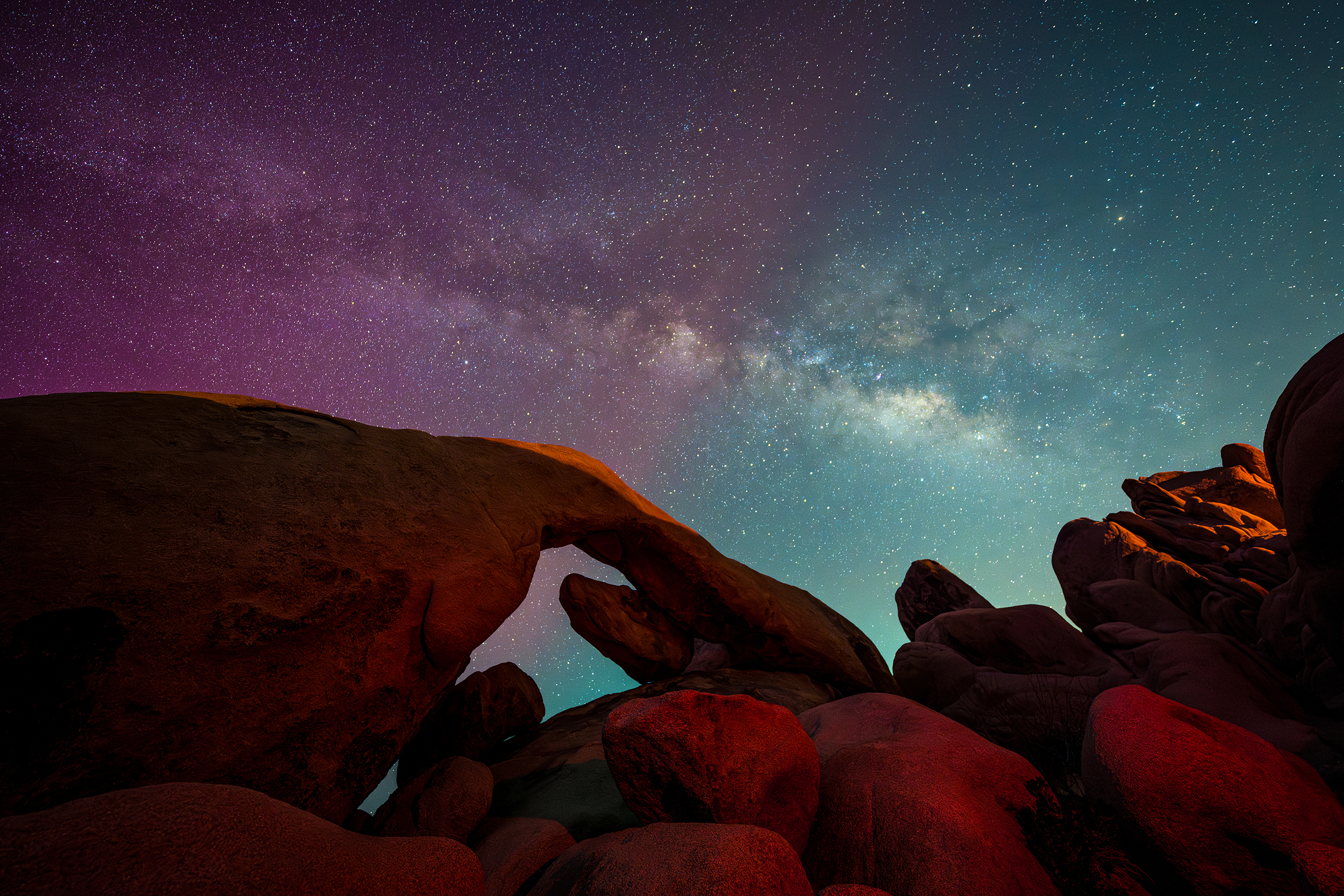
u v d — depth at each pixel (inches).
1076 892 108.7
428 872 70.1
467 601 142.3
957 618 257.8
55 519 94.5
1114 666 221.6
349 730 117.0
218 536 109.3
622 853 98.0
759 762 113.6
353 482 140.3
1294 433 161.0
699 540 252.5
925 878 101.0
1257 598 223.1
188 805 59.7
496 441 210.2
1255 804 103.7
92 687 87.0
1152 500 296.8
